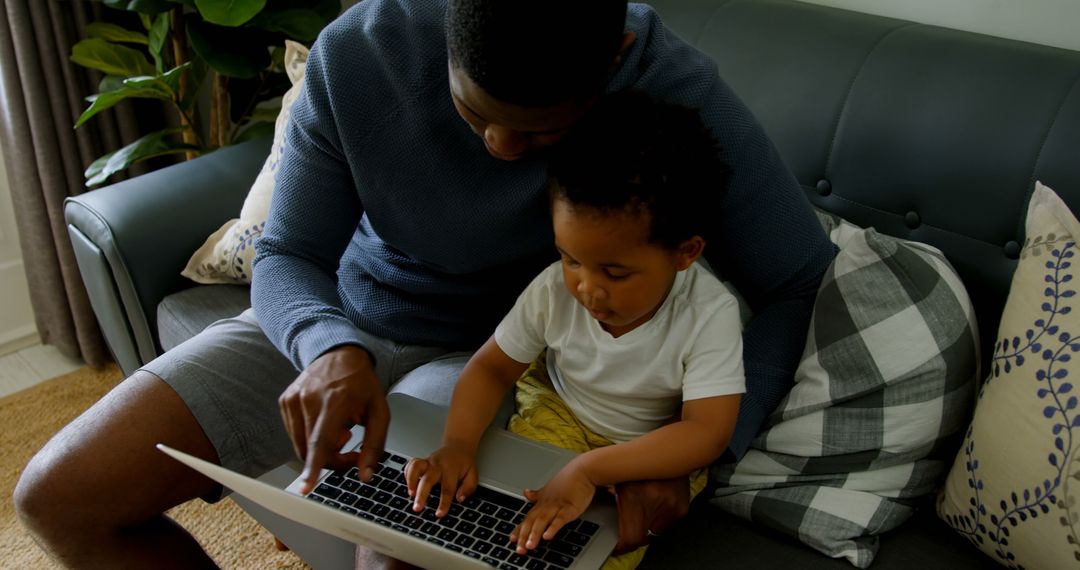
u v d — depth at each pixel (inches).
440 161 42.3
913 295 42.1
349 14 43.3
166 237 60.7
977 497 39.5
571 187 35.3
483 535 37.1
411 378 47.6
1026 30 50.7
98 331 83.7
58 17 73.8
